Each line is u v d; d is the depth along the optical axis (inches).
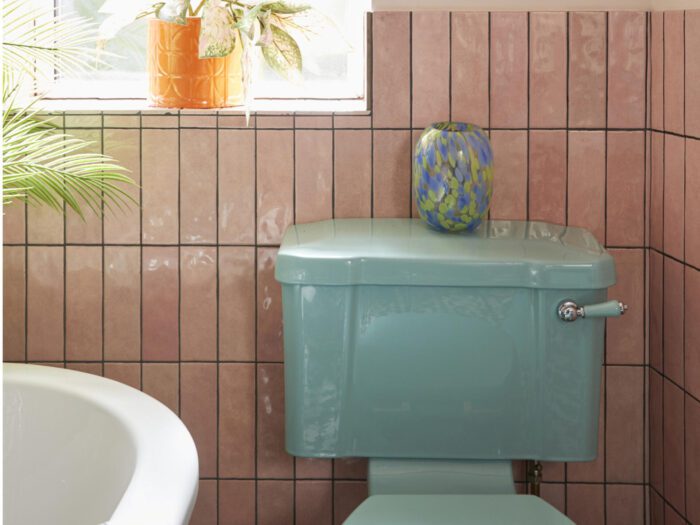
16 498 55.8
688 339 59.9
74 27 73.1
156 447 46.3
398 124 66.6
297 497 70.0
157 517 37.9
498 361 58.7
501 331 58.3
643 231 67.0
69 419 55.1
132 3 70.0
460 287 57.6
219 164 67.0
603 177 66.6
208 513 70.4
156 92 69.1
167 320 68.7
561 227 65.6
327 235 62.1
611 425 69.0
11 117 64.7
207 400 69.4
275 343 68.7
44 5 72.8
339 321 58.4
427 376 58.9
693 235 58.4
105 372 69.2
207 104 68.7
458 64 65.9
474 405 59.2
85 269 68.2
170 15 65.2
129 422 50.3
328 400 59.4
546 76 65.9
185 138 66.8
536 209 67.1
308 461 69.6
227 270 68.1
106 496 48.6
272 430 69.6
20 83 63.2
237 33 69.1
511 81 66.0
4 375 57.4
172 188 67.3
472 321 58.2
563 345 58.2
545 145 66.5
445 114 66.4
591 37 65.5
